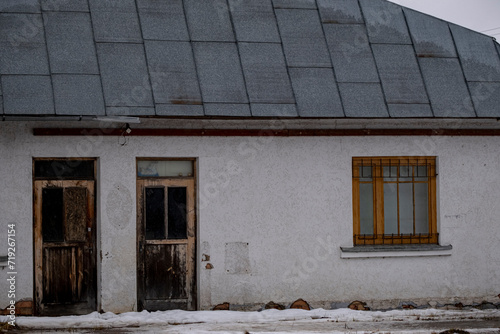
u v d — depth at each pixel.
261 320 9.53
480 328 9.35
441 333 9.05
